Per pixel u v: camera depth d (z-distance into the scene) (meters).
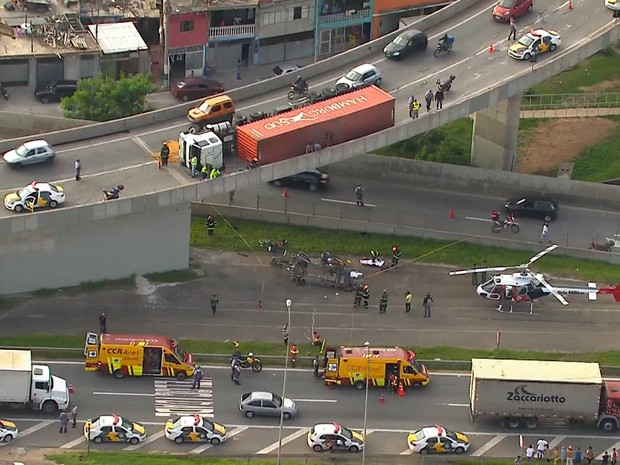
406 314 199.88
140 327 194.00
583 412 179.88
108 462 170.88
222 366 188.50
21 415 177.88
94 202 195.50
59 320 193.62
